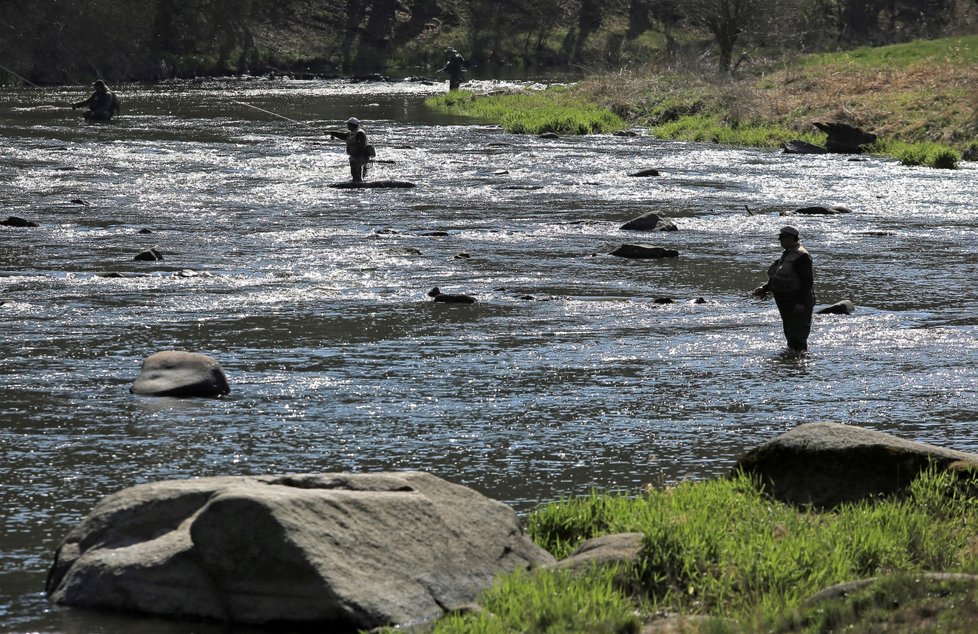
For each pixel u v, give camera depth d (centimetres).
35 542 2170
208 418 3069
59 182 8681
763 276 5462
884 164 10900
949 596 1661
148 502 1944
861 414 3200
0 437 2872
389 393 3359
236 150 11150
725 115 14300
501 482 2592
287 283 5112
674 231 6931
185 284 5047
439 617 1789
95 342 3944
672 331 4269
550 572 1875
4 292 4806
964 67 15050
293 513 1816
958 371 3700
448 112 16262
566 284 5197
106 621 1778
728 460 2780
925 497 2283
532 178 9519
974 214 7738
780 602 1733
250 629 1753
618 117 15212
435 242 6406
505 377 3569
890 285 5284
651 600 1855
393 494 1945
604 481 2608
